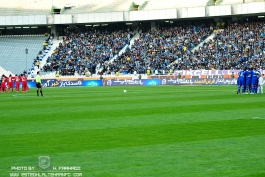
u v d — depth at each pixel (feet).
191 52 412.57
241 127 104.22
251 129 101.04
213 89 281.95
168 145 83.25
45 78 406.21
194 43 426.51
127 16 469.16
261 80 230.89
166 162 69.87
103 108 157.79
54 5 503.20
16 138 93.40
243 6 422.41
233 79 353.92
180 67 396.16
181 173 63.36
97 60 437.99
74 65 437.17
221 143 84.53
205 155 74.49
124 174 62.95
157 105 165.48
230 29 423.23
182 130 100.83
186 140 88.07
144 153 76.43
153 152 77.15
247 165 67.67
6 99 218.79
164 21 476.95
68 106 169.68
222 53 395.55
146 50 433.07
